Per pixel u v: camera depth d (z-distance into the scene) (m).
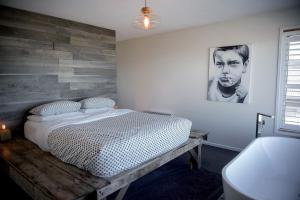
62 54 3.50
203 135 3.09
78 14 3.27
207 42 3.95
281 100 3.27
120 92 5.71
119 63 5.63
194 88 4.22
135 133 2.24
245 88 3.56
